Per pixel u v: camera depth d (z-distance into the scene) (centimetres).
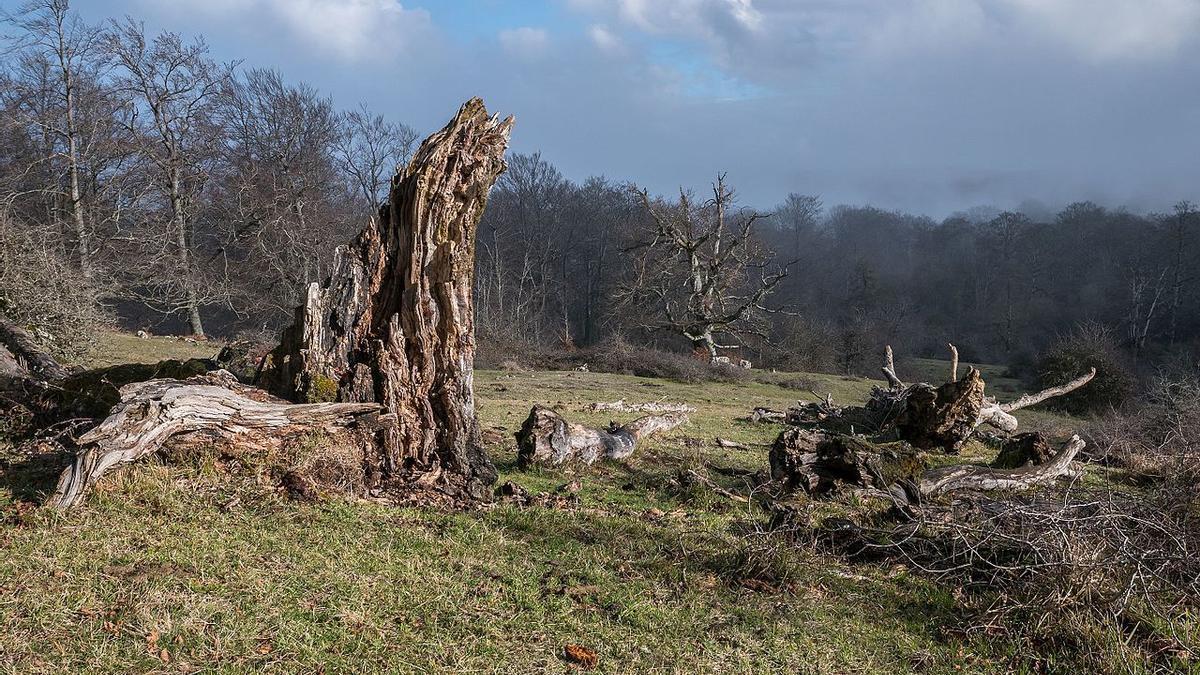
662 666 443
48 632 416
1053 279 7738
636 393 2541
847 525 685
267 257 4406
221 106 4475
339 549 564
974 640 505
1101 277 7431
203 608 454
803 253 8925
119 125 3994
